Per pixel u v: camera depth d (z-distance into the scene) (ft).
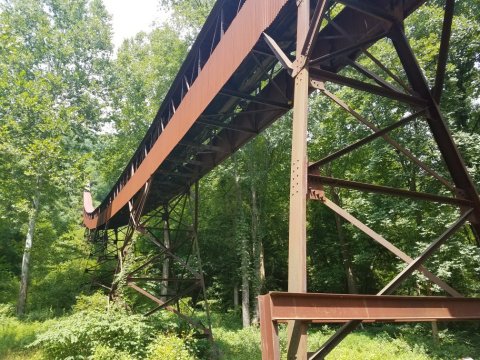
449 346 37.99
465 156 35.94
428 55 38.22
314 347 40.40
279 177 64.80
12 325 45.14
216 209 65.21
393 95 14.24
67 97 71.05
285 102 22.00
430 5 42.04
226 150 29.09
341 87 50.85
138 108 73.41
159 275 67.26
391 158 43.62
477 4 42.01
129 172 48.01
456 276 41.52
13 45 43.16
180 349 27.76
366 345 40.34
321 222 69.56
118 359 26.58
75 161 48.73
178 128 28.17
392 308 9.66
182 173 36.68
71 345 28.63
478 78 40.63
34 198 51.80
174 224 73.15
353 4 13.51
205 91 23.25
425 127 39.73
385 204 41.98
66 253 73.67
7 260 76.07
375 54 42.50
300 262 10.50
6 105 45.32
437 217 36.37
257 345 39.68
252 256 64.90
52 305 62.13
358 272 65.92
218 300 64.59
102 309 37.27
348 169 61.82
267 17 16.06
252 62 22.30
